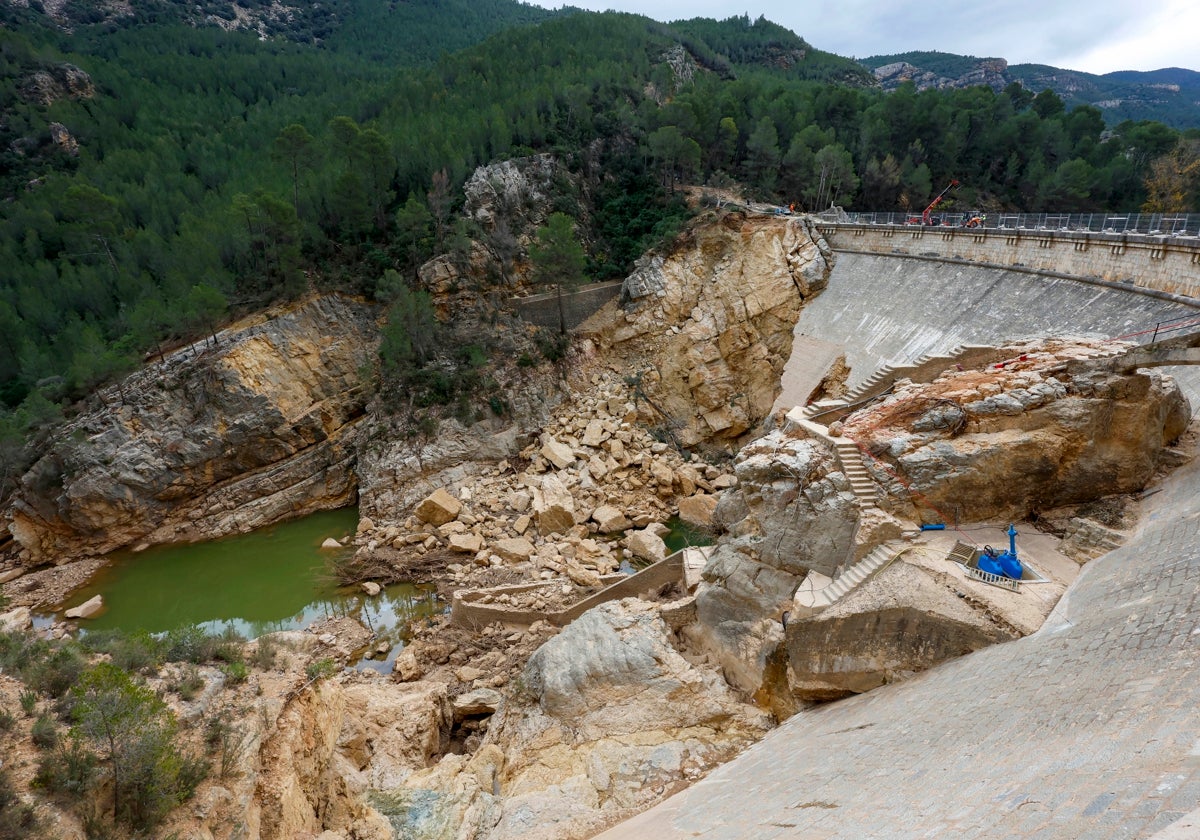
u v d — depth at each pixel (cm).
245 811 1427
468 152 7006
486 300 6216
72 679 1546
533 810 2088
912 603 2038
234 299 5947
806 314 6347
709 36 16688
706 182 8000
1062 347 2845
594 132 7919
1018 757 1179
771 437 2916
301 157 6494
